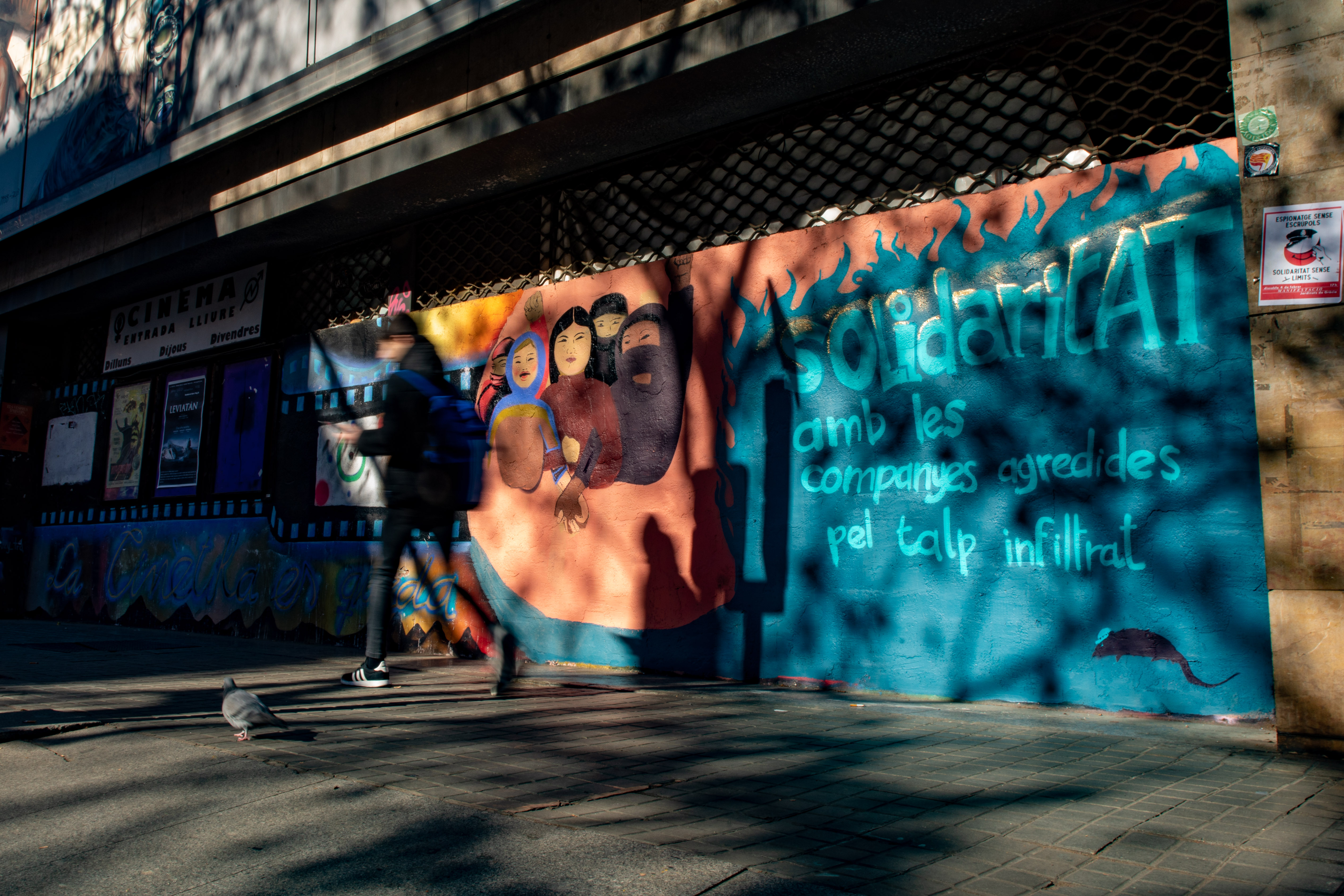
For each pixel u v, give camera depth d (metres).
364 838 2.47
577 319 6.68
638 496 6.19
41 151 10.61
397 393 5.15
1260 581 4.06
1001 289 4.88
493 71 6.49
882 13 4.86
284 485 8.71
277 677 5.77
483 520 7.06
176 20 8.96
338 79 7.36
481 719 4.24
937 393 5.04
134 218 9.45
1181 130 4.60
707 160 6.38
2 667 6.09
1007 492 4.77
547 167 6.90
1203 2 4.63
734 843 2.42
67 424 11.40
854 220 5.44
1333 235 3.52
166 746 3.58
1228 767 3.29
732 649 5.64
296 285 9.14
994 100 5.23
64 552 11.13
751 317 5.80
